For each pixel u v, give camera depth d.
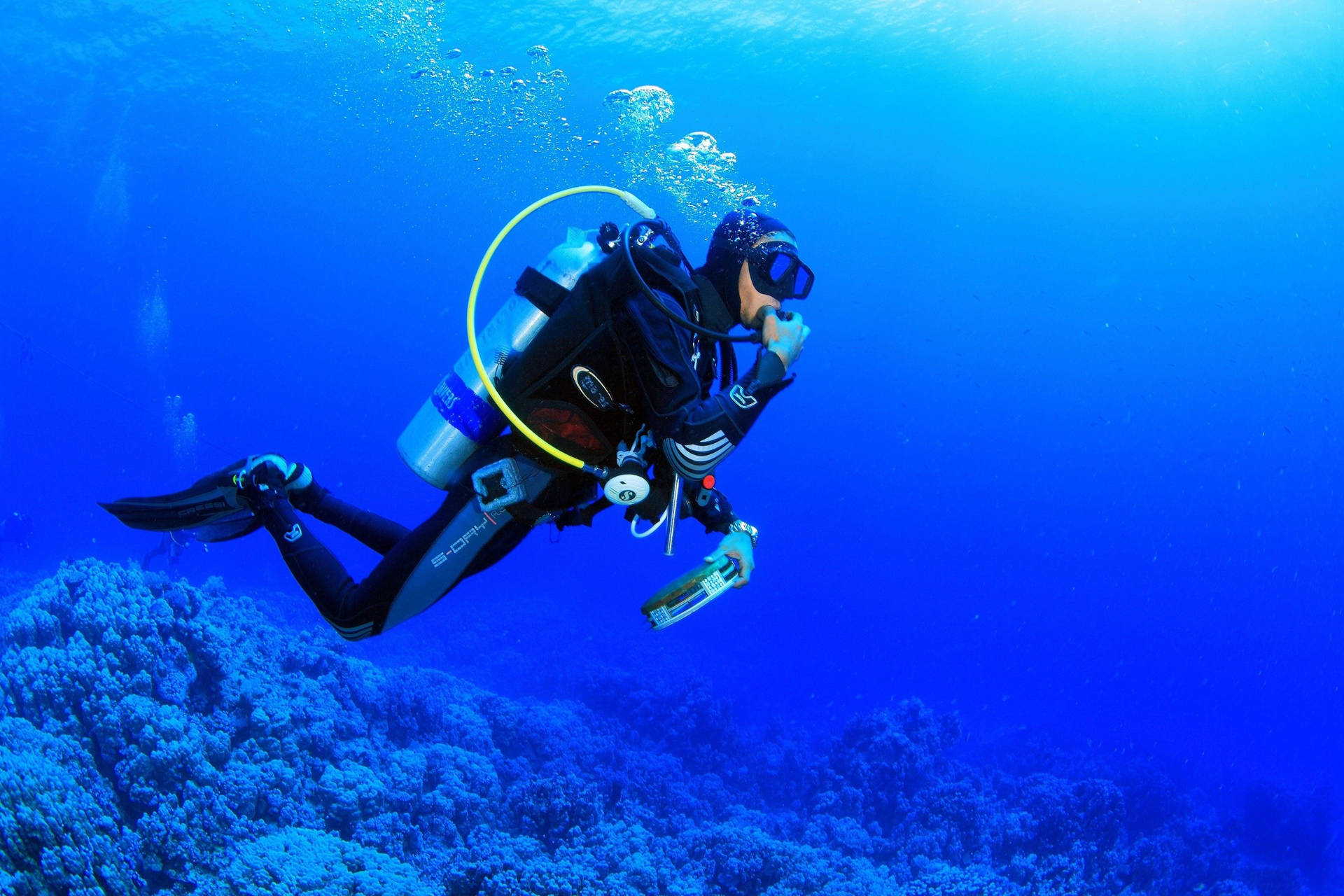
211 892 9.29
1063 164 59.91
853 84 47.97
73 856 8.47
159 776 10.13
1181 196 61.91
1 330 70.38
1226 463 84.94
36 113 52.81
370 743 13.38
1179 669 62.16
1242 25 44.19
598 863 11.70
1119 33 44.62
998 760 28.73
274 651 14.00
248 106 51.22
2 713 10.22
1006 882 13.91
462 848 11.56
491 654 29.39
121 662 10.98
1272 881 19.22
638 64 42.47
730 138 55.66
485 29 39.59
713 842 12.91
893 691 46.72
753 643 53.81
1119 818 17.75
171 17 41.91
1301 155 55.06
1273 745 42.22
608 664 31.34
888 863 16.64
